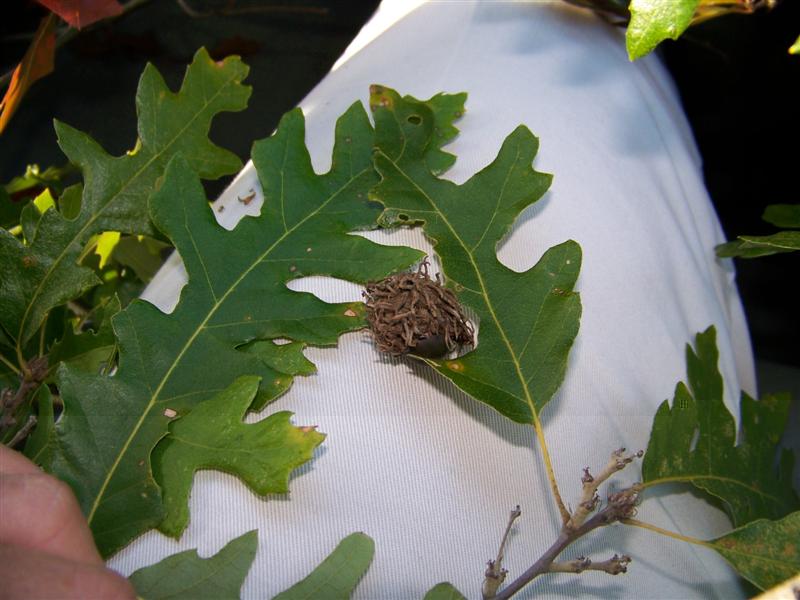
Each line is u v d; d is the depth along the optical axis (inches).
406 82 10.1
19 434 7.1
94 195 8.2
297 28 18.9
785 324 14.9
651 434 7.5
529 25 10.8
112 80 17.8
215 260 7.4
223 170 8.7
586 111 10.0
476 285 7.4
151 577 6.0
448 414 7.4
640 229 9.3
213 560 6.1
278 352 7.1
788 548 6.5
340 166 8.2
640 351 8.5
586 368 8.0
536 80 10.1
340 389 7.3
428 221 7.8
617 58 11.1
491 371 7.0
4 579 4.5
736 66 15.2
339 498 6.8
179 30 18.6
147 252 11.4
